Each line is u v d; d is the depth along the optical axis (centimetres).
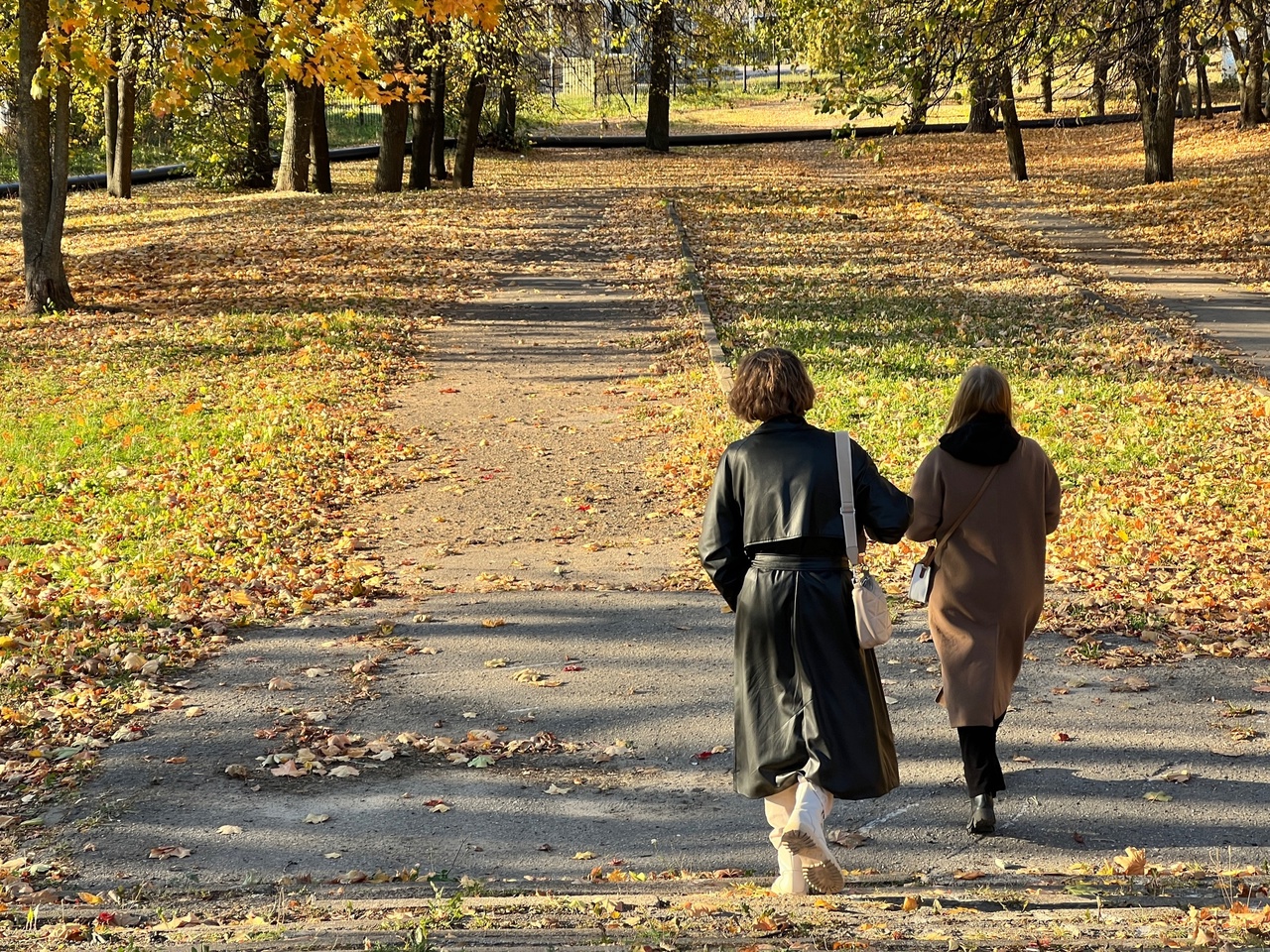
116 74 1756
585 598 773
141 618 741
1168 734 549
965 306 1820
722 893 398
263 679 643
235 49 1317
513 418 1320
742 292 1988
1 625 727
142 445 1169
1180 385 1322
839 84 1481
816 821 361
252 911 380
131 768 532
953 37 1430
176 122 3725
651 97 5034
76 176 4378
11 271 2234
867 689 388
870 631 383
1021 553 465
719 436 1184
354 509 1023
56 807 493
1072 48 1509
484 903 374
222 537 919
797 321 1738
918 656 657
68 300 1858
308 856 451
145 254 2333
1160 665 631
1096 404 1249
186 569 834
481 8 1248
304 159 3531
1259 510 912
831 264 2239
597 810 493
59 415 1275
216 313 1814
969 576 466
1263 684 600
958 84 1492
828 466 391
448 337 1722
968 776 466
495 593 790
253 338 1650
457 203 3072
